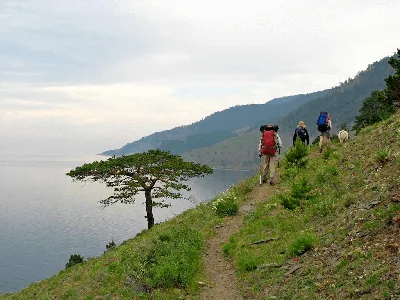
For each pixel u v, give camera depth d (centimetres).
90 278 1370
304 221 1169
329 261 811
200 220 1664
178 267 1098
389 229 768
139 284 1077
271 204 1470
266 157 1842
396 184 932
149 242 1415
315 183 1435
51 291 1588
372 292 621
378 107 4016
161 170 2945
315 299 705
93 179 2931
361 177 1220
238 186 2023
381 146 1378
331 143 2209
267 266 965
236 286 955
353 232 855
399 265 636
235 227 1421
